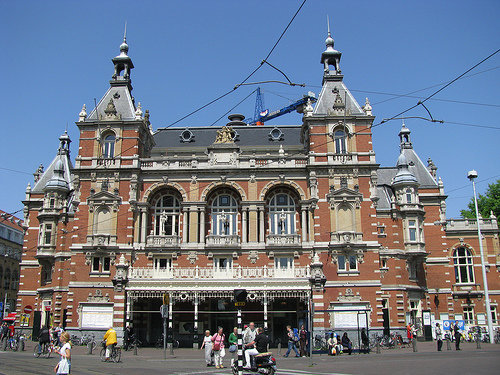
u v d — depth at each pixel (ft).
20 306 172.65
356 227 139.54
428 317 149.18
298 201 147.74
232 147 148.05
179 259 141.69
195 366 85.35
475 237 177.27
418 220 162.81
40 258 163.63
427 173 180.04
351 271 136.77
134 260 141.38
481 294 172.24
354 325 133.18
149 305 146.10
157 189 147.84
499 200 212.02
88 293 138.31
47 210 167.22
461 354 93.81
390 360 86.48
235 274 133.80
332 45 163.53
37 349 109.09
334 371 71.77
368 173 143.43
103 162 146.72
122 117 151.84
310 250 140.46
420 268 165.07
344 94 154.30
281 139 173.99
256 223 143.23
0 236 250.37
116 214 143.23
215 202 150.00
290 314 143.54
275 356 105.40
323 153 145.18
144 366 84.23
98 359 97.91
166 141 176.04
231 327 144.15
